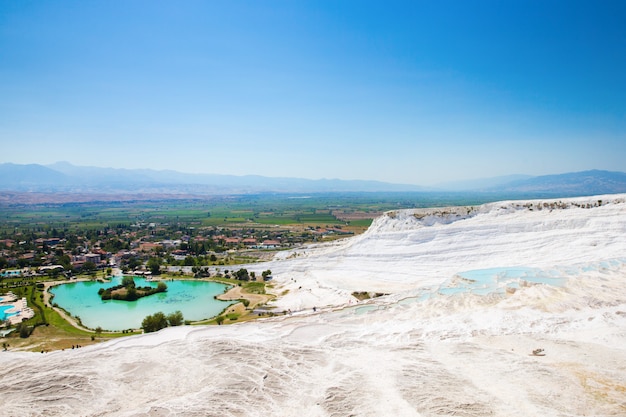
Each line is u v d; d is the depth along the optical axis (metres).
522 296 51.72
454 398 28.41
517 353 35.56
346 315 56.12
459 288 59.91
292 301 76.25
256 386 32.75
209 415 28.41
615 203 80.50
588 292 49.34
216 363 37.94
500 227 83.94
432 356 36.72
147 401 31.56
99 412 30.02
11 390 33.81
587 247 70.88
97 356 41.03
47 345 58.09
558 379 29.86
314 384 32.81
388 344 41.50
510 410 26.45
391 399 29.09
